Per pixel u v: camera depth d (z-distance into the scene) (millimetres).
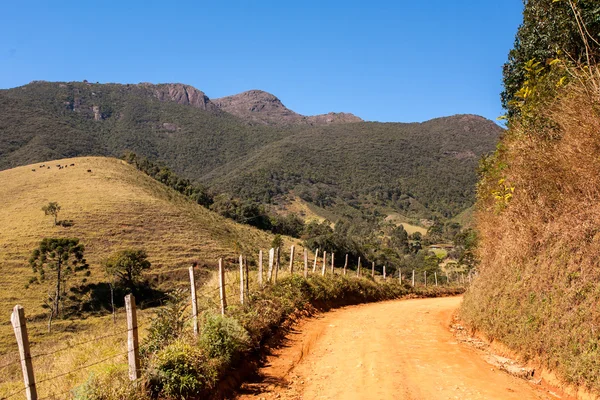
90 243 64188
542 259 9234
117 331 11664
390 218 170375
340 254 68000
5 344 32344
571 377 6871
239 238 80312
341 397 7160
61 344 11930
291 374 8922
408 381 7809
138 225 73375
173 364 6773
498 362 9180
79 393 5891
